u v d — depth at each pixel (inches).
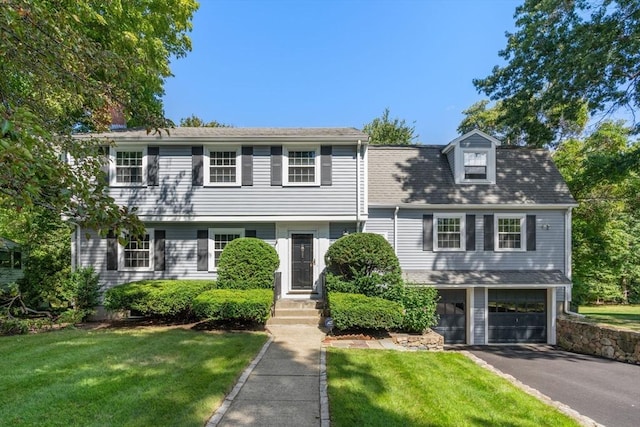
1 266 536.7
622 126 696.4
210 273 491.5
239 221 479.8
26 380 211.9
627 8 469.1
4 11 118.9
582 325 477.7
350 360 277.9
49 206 135.4
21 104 160.7
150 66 191.9
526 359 433.7
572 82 522.9
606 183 624.1
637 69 502.3
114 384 207.3
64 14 150.2
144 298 398.3
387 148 604.7
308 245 499.5
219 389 205.8
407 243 530.0
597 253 685.3
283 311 433.7
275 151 484.1
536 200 534.0
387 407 193.9
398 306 372.5
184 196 479.2
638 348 406.0
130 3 513.0
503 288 530.3
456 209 532.1
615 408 270.2
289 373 246.8
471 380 243.1
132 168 486.0
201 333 356.5
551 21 523.5
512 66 577.3
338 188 483.2
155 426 160.6
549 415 194.2
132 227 143.6
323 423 174.1
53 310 448.5
